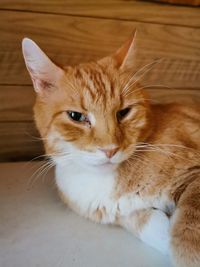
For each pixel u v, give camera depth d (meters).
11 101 0.34
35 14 0.32
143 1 0.35
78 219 0.27
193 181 0.23
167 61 0.38
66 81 0.24
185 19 0.37
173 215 0.22
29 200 0.29
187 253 0.20
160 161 0.25
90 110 0.23
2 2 0.31
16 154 0.36
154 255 0.23
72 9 0.33
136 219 0.25
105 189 0.25
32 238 0.24
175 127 0.27
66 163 0.25
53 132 0.24
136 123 0.25
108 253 0.23
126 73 0.25
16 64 0.33
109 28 0.35
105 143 0.22
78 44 0.34
